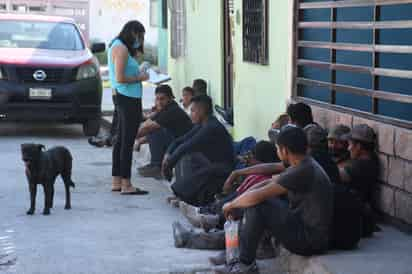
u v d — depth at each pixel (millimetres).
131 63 10875
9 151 14586
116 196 11016
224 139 10047
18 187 11492
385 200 8531
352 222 7359
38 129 17688
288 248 7184
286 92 11133
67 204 10195
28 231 9055
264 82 11992
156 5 24156
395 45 8492
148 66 11016
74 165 13375
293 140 7023
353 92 9398
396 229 8312
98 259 7945
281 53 11281
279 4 11273
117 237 8812
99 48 17141
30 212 9859
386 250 7402
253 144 10602
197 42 16734
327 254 7238
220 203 8711
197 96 10211
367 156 8641
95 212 10031
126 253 8172
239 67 13164
